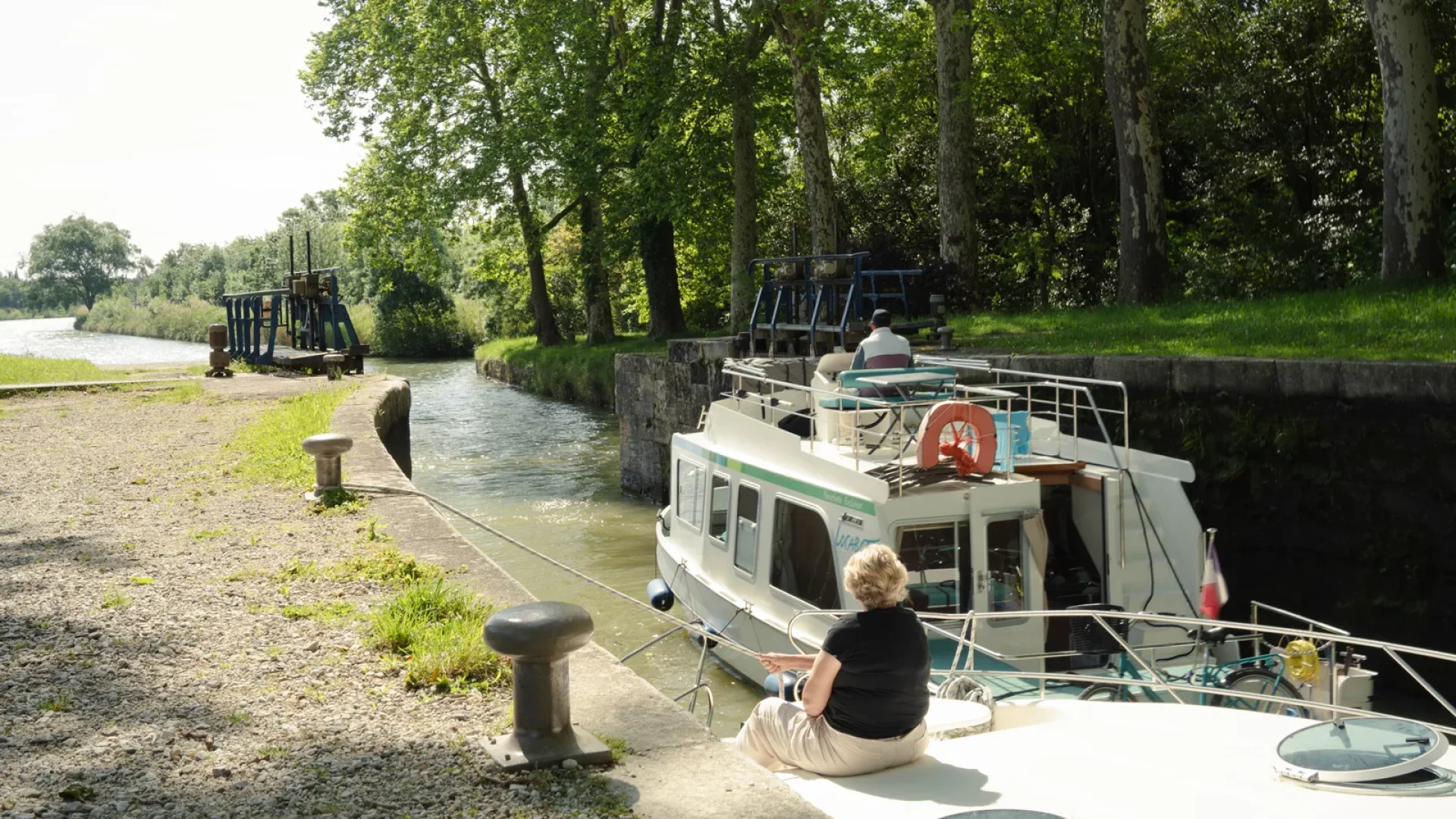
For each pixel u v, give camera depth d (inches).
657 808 174.4
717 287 2078.0
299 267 4101.9
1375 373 451.8
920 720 201.3
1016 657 291.0
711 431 514.0
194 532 392.8
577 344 2050.9
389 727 212.8
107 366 1430.9
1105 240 1393.9
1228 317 695.1
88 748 200.8
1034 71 1246.9
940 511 346.6
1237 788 178.1
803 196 1758.1
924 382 414.6
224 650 261.1
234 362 1339.8
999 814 157.2
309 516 422.3
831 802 184.5
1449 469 430.6
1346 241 1011.9
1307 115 1138.7
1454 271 768.9
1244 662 326.3
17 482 507.5
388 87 1758.1
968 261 1130.7
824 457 391.5
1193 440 525.3
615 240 1812.3
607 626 549.0
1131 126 955.3
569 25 1517.0
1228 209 1194.6
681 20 1432.1
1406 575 446.3
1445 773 174.2
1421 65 738.8
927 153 1524.4
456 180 1712.6
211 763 194.7
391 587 318.0
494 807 175.6
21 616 287.9
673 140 1422.2
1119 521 367.9
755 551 435.2
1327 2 1098.7
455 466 1088.2
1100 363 571.2
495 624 194.1
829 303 831.1
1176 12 1301.7
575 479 1005.2
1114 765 194.1
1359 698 314.8
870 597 200.4
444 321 3110.2
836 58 1205.1
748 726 217.6
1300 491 483.5
